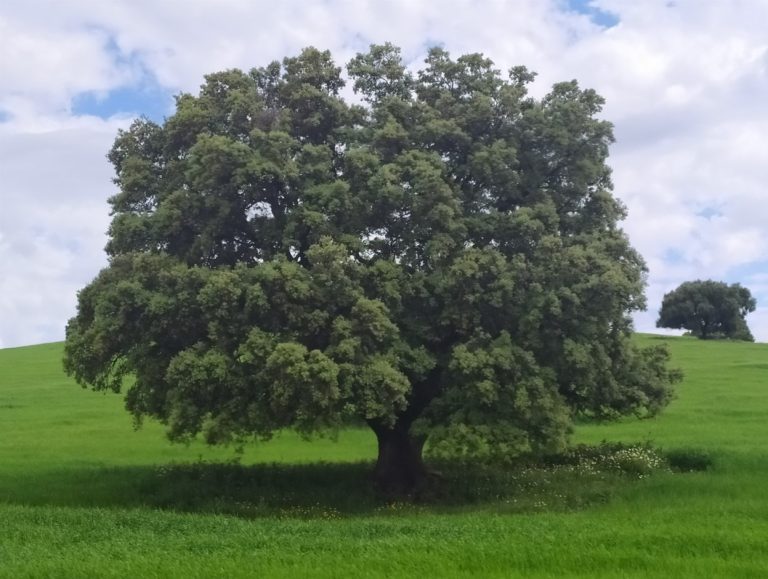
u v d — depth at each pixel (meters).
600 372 20.81
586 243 20.92
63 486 22.77
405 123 21.80
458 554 12.34
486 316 20.22
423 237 20.41
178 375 17.94
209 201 19.70
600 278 19.16
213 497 21.09
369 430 35.06
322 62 21.72
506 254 20.89
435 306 20.39
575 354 19.06
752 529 14.47
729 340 85.62
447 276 19.38
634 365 22.17
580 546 12.84
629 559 12.02
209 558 12.24
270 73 22.11
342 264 18.53
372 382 17.78
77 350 20.38
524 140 22.06
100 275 20.91
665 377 22.94
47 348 79.25
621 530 14.32
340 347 17.80
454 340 20.69
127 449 30.61
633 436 30.55
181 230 20.61
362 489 21.86
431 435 19.11
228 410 18.22
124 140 22.48
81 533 14.91
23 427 36.22
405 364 19.17
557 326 19.73
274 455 29.22
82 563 11.86
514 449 18.75
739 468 23.61
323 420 17.88
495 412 19.36
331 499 21.03
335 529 15.24
